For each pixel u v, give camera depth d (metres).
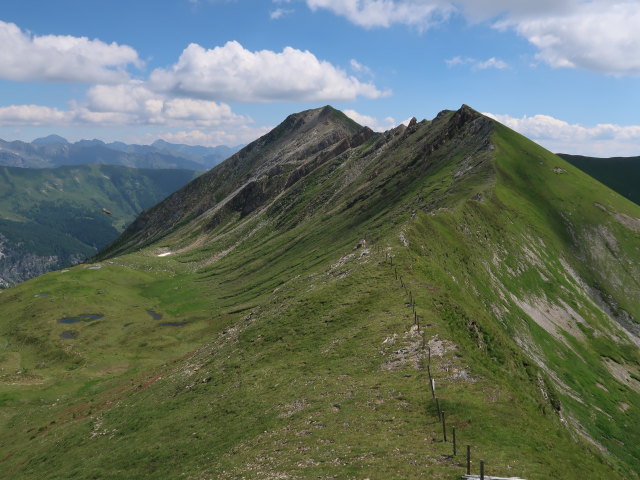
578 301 100.31
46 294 173.75
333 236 157.62
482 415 34.28
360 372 45.72
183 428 49.84
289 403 44.06
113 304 168.38
